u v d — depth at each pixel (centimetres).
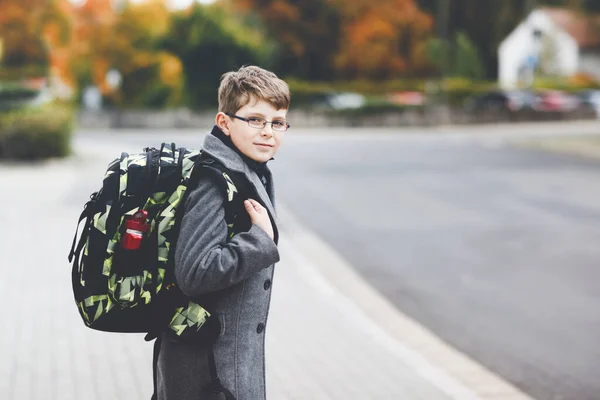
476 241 1158
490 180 1914
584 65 7988
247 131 281
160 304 271
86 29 4556
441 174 2055
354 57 5934
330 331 687
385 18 5997
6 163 2294
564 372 604
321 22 6131
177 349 281
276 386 541
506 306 800
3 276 870
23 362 580
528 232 1230
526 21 7762
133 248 266
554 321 746
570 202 1552
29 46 4488
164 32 4638
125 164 277
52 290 808
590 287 880
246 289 279
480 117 4725
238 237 270
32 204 1450
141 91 4672
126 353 606
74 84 4678
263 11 6078
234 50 4666
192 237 265
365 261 1018
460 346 668
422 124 4638
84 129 4644
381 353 624
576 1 8506
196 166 273
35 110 2561
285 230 1235
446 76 5612
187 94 4691
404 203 1548
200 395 280
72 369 566
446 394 530
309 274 926
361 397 522
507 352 652
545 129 4212
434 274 945
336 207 1498
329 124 4622
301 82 5325
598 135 3591
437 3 7162
